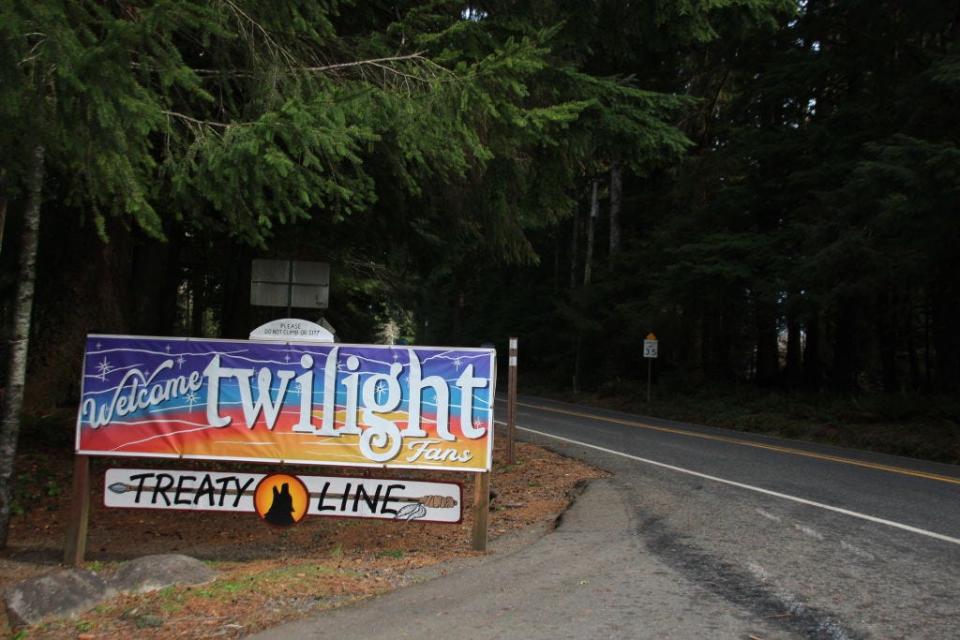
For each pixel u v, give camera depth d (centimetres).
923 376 3434
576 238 4403
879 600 532
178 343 666
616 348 3884
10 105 465
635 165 1080
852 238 1927
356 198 776
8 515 686
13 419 675
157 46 536
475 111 756
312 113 633
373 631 463
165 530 816
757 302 2644
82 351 1134
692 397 3108
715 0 965
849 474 1210
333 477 675
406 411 670
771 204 2689
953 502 951
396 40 853
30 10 447
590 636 455
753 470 1230
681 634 460
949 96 1850
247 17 706
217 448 664
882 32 2291
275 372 669
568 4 974
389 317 3294
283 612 498
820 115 2612
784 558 652
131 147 541
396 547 731
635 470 1216
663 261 3216
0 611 505
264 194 706
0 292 1238
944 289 2108
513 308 5656
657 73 1359
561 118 798
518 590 554
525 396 4291
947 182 1503
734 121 2820
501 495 1017
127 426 661
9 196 638
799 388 2966
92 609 500
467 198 1101
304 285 1141
